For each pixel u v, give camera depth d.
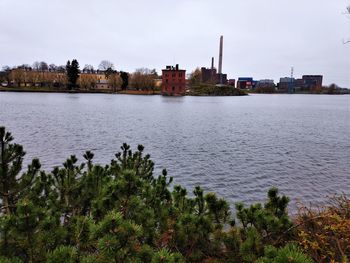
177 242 5.04
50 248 4.09
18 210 3.76
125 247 3.09
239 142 29.00
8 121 38.62
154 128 37.25
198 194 6.00
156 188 6.51
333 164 20.69
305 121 51.31
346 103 129.62
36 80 155.00
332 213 5.57
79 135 29.81
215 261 5.14
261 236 4.89
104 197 4.54
